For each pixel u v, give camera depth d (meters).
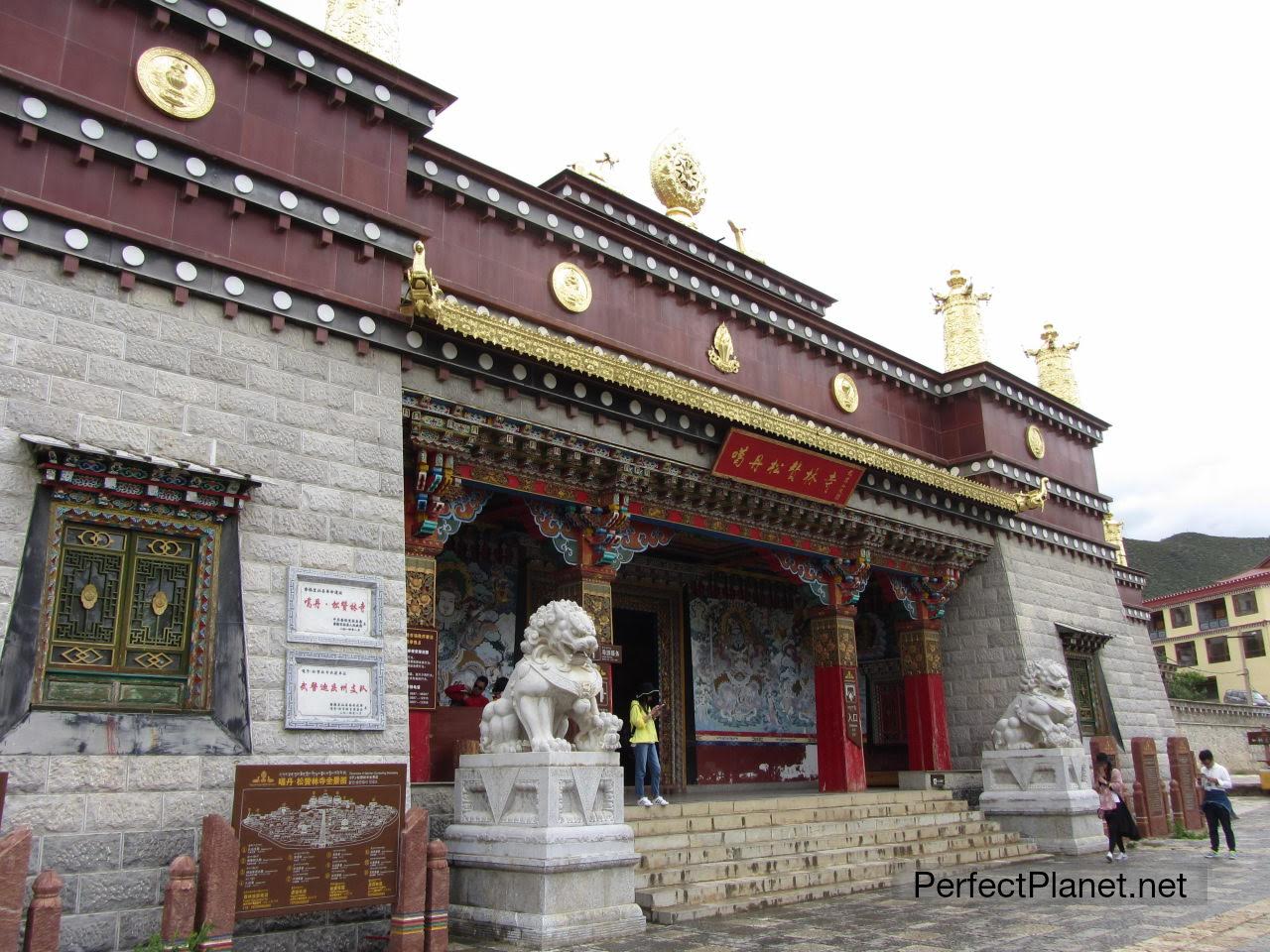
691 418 19.69
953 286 30.50
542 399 17.31
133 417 12.10
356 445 14.04
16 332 11.48
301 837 11.48
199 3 13.66
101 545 11.69
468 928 12.98
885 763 29.41
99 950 10.55
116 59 12.94
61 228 12.02
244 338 13.32
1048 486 29.75
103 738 11.10
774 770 27.48
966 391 28.27
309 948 11.88
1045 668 23.66
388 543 13.98
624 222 22.39
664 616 25.97
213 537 12.42
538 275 19.27
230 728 11.96
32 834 10.03
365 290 14.68
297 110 14.52
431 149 17.81
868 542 24.23
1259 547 101.12
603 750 14.01
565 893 12.65
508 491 17.33
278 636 12.63
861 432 25.56
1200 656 71.12
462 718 16.89
